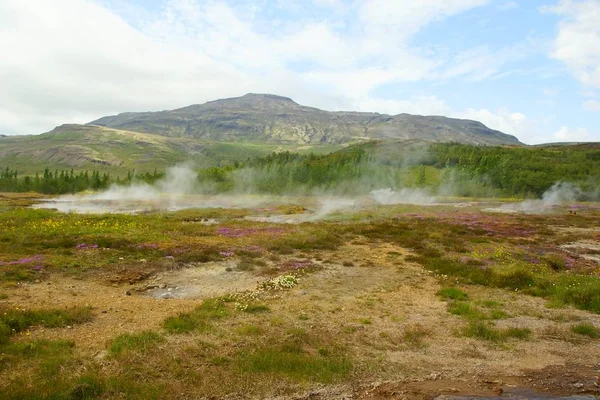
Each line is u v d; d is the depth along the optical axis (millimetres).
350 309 16000
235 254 25391
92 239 25797
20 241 24438
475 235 37375
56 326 12703
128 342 11445
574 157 144000
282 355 11211
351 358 11539
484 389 10031
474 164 119875
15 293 15766
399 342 12875
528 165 123688
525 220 50281
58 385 8922
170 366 10375
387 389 9914
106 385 9156
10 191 112188
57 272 19188
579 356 12227
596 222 49250
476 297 18047
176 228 34906
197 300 16656
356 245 31125
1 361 9953
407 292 18688
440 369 11164
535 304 17203
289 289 18625
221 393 9336
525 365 11547
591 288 18016
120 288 17922
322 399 9383
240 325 13617
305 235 33062
